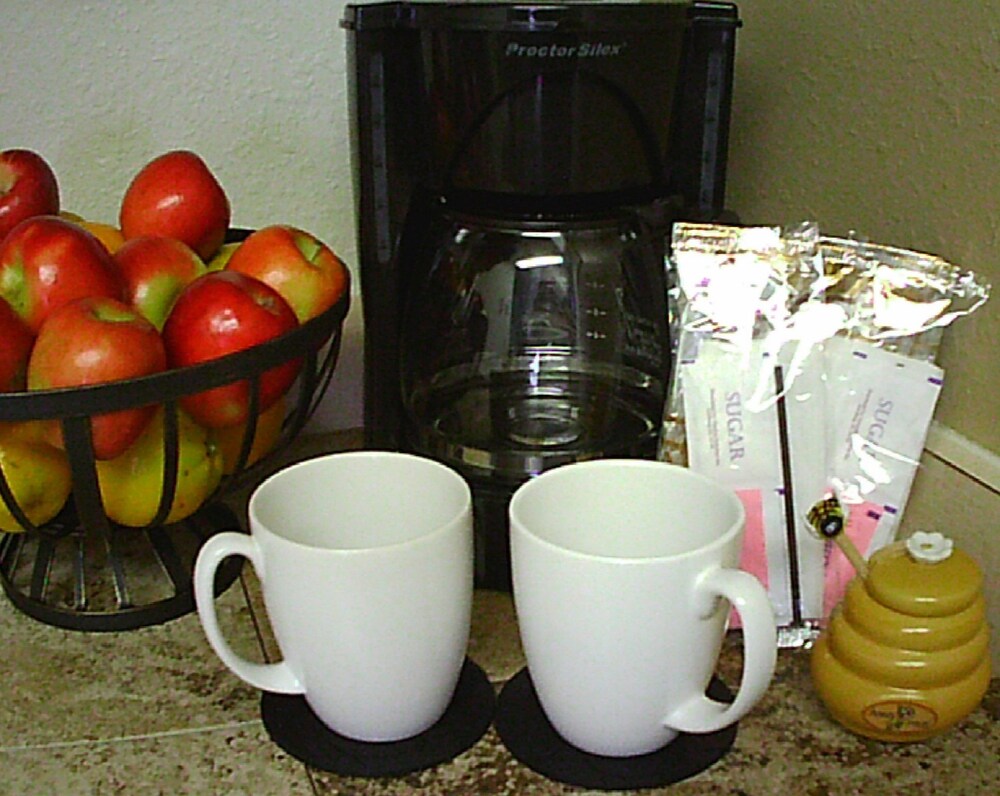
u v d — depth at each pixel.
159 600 0.69
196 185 0.73
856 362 0.66
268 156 0.89
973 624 0.55
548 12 0.63
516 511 0.53
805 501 0.65
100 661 0.64
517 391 0.76
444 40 0.65
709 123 0.73
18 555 0.74
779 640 0.65
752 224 0.86
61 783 0.54
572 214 0.70
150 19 0.83
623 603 0.49
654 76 0.67
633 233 0.70
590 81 0.65
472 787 0.53
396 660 0.53
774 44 0.81
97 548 0.75
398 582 0.51
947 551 0.56
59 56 0.82
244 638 0.66
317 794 0.53
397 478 0.59
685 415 0.66
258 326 0.62
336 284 0.71
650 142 0.70
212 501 0.69
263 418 0.69
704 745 0.56
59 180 0.85
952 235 0.66
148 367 0.59
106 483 0.63
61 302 0.61
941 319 0.65
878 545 0.66
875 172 0.72
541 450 0.69
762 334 0.66
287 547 0.51
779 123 0.82
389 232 0.70
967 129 0.64
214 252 0.76
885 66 0.70
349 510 0.59
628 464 0.57
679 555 0.49
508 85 0.65
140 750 0.56
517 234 0.70
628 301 0.73
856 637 0.56
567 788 0.53
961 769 0.55
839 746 0.56
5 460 0.61
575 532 0.58
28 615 0.68
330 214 0.92
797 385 0.66
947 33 0.65
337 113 0.90
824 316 0.66
